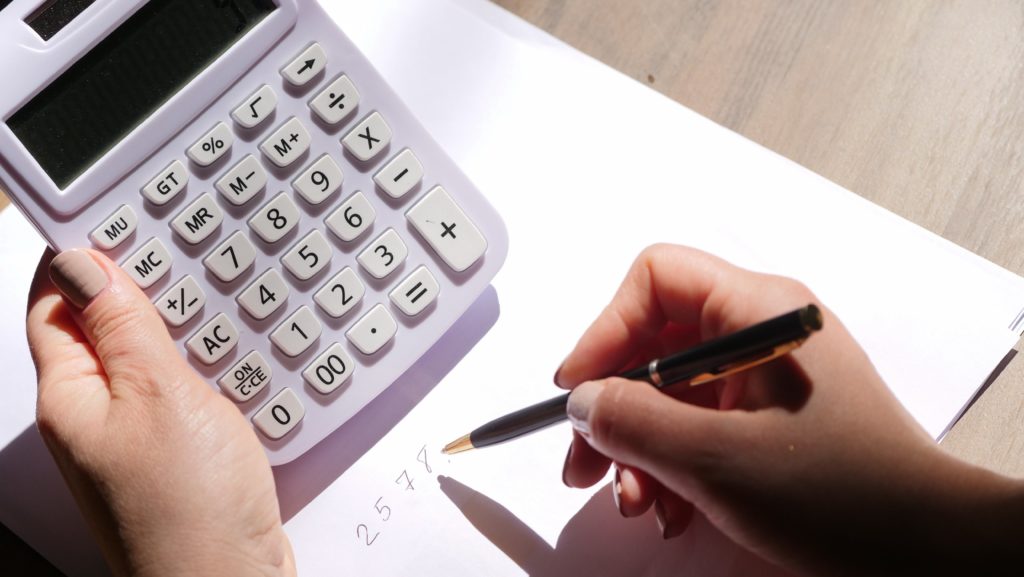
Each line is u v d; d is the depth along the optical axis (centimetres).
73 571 45
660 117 51
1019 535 35
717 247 49
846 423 36
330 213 45
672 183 50
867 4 52
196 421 40
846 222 48
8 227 50
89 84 42
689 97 52
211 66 43
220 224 43
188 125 43
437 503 46
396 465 47
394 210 45
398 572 45
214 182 43
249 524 40
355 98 44
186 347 43
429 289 45
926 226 50
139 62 42
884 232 48
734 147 50
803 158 51
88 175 42
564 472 43
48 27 41
